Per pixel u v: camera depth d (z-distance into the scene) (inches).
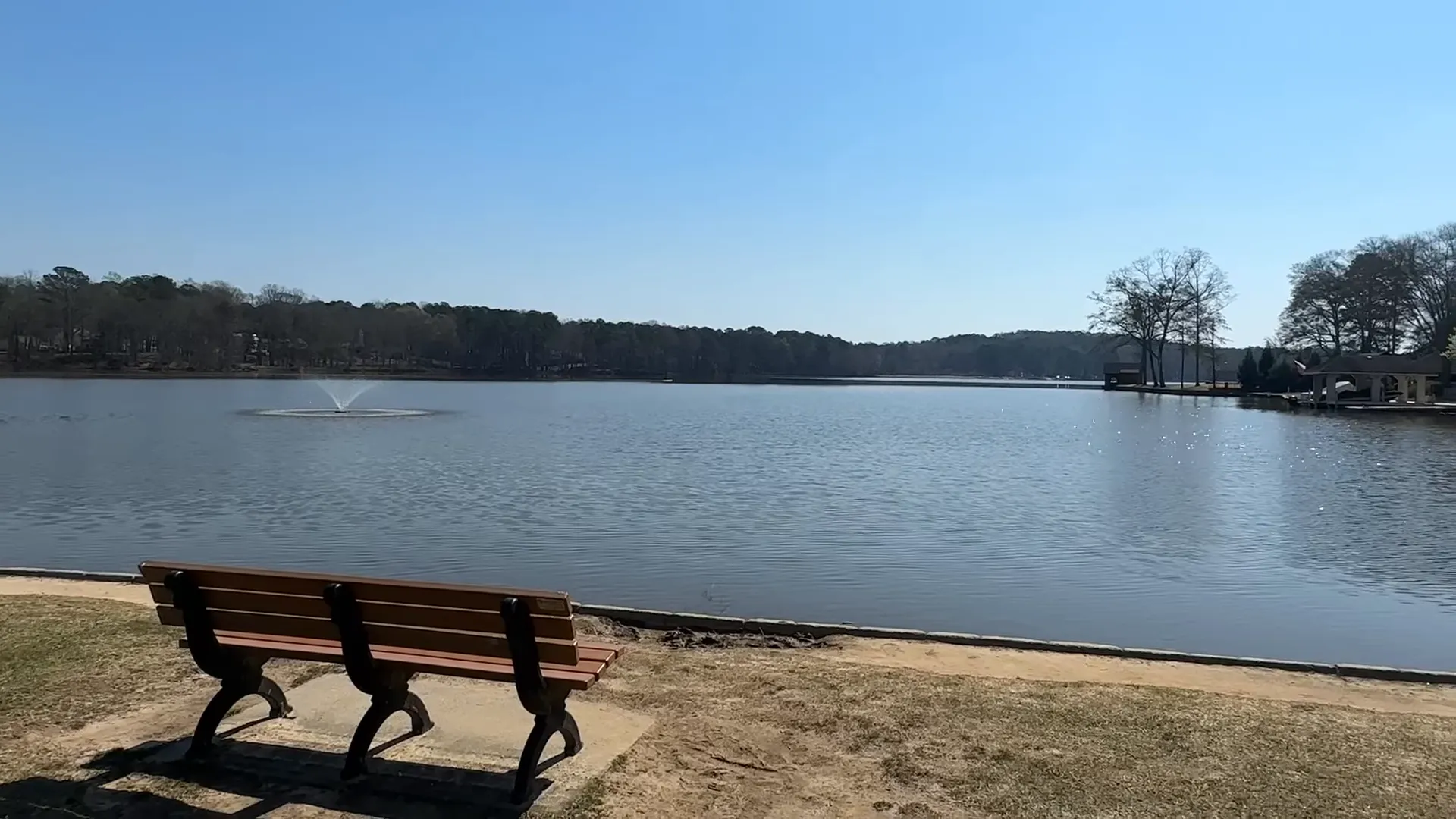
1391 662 379.2
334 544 601.9
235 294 4439.0
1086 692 252.2
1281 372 3395.7
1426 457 1288.1
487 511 740.0
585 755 200.1
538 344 5329.7
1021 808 178.5
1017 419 2229.3
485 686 244.8
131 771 192.7
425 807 177.5
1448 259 2955.2
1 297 3659.0
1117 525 714.2
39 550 581.9
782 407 2864.2
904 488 917.2
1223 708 238.8
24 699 233.6
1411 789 187.6
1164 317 3548.2
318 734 212.4
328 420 1861.5
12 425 1627.7
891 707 235.0
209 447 1267.2
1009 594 490.0
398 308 5054.1
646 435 1608.0
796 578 518.9
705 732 215.6
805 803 179.8
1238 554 600.4
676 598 470.6
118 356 4097.0
